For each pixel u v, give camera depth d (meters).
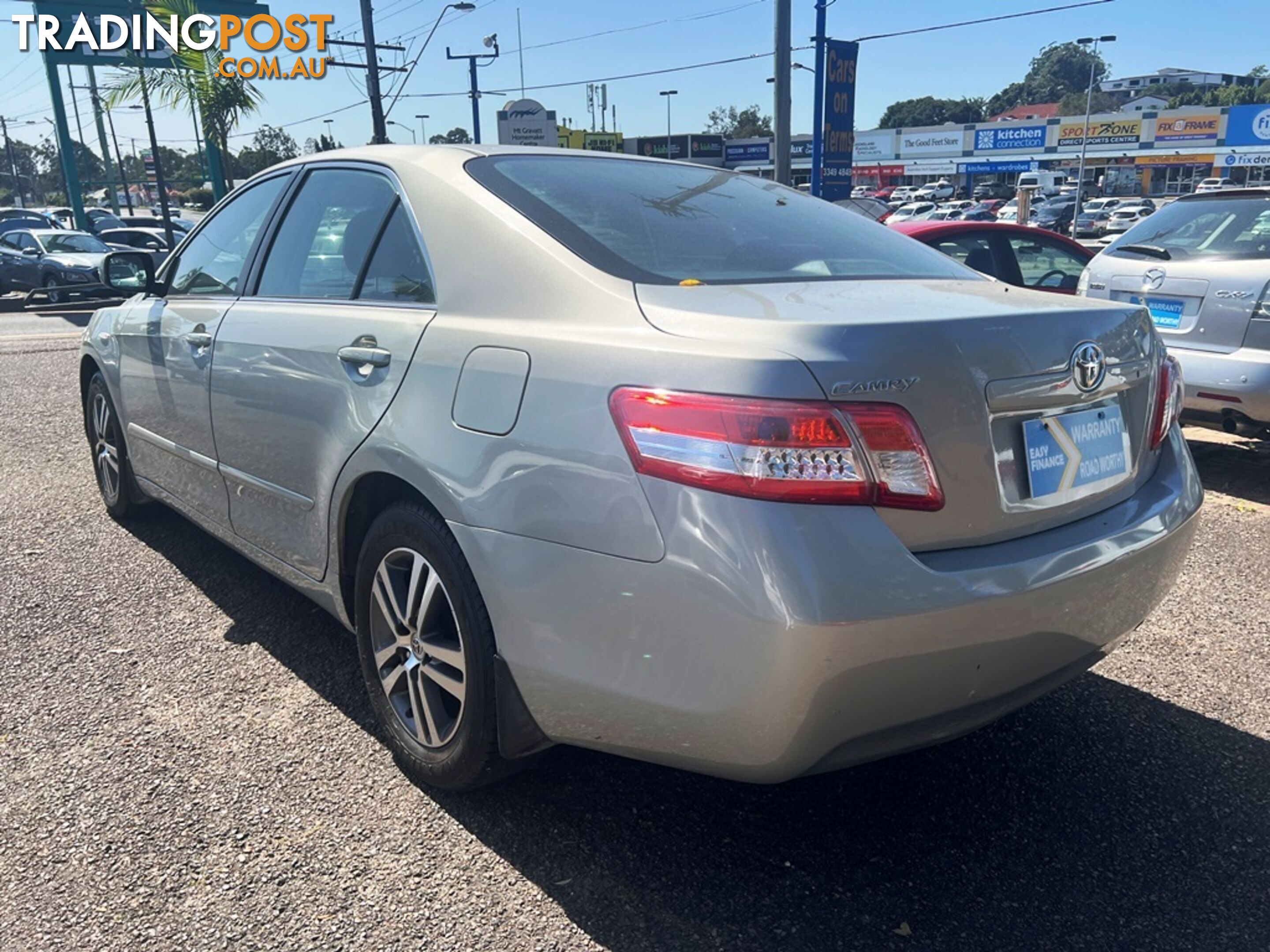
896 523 1.87
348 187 3.04
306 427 2.79
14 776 2.60
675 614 1.87
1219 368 5.22
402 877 2.25
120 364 4.16
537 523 2.07
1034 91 160.25
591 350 2.06
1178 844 2.41
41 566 4.11
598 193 2.71
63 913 2.11
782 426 1.79
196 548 4.33
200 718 2.91
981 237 6.95
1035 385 2.10
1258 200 5.49
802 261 2.61
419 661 2.51
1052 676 2.21
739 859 2.34
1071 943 2.08
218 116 18.81
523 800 2.55
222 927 2.08
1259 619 3.70
